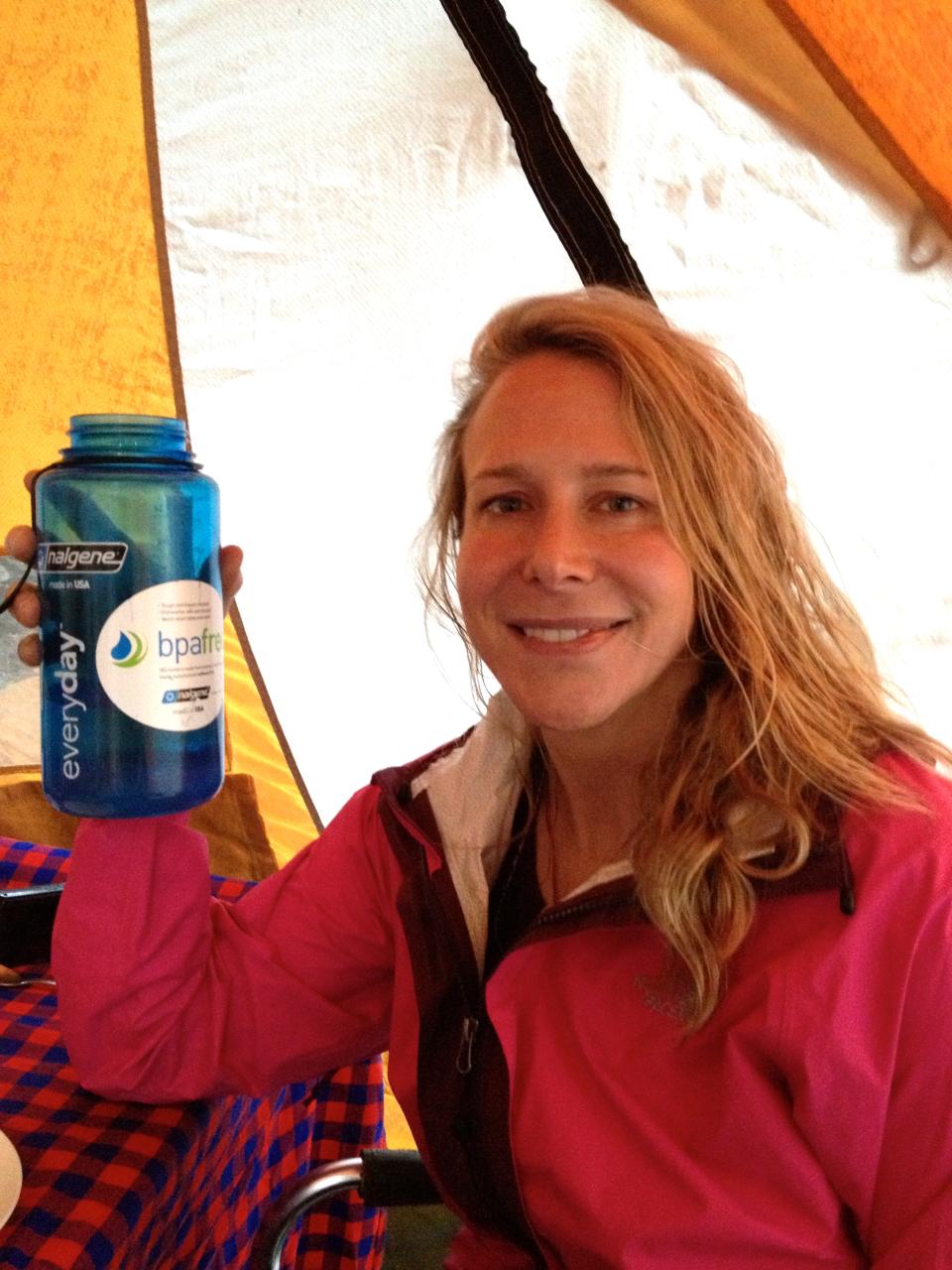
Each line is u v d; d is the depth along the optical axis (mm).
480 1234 977
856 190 1420
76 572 791
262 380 1851
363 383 1824
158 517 795
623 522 842
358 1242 1315
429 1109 954
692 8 1325
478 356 974
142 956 934
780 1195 815
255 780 2125
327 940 1050
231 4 1633
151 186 1771
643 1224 807
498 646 879
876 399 1524
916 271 1439
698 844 823
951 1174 785
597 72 1475
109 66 1703
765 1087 803
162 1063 949
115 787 804
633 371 828
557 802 1005
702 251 1522
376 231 1714
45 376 1908
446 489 1060
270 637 2018
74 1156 841
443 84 1612
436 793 1006
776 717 860
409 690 2027
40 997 1094
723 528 863
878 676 988
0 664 2045
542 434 839
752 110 1416
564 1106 854
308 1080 1181
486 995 898
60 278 1850
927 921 775
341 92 1647
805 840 801
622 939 883
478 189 1649
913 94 1290
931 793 841
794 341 1527
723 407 889
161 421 821
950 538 1546
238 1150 1051
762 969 808
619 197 1521
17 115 1744
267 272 1795
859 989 784
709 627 886
